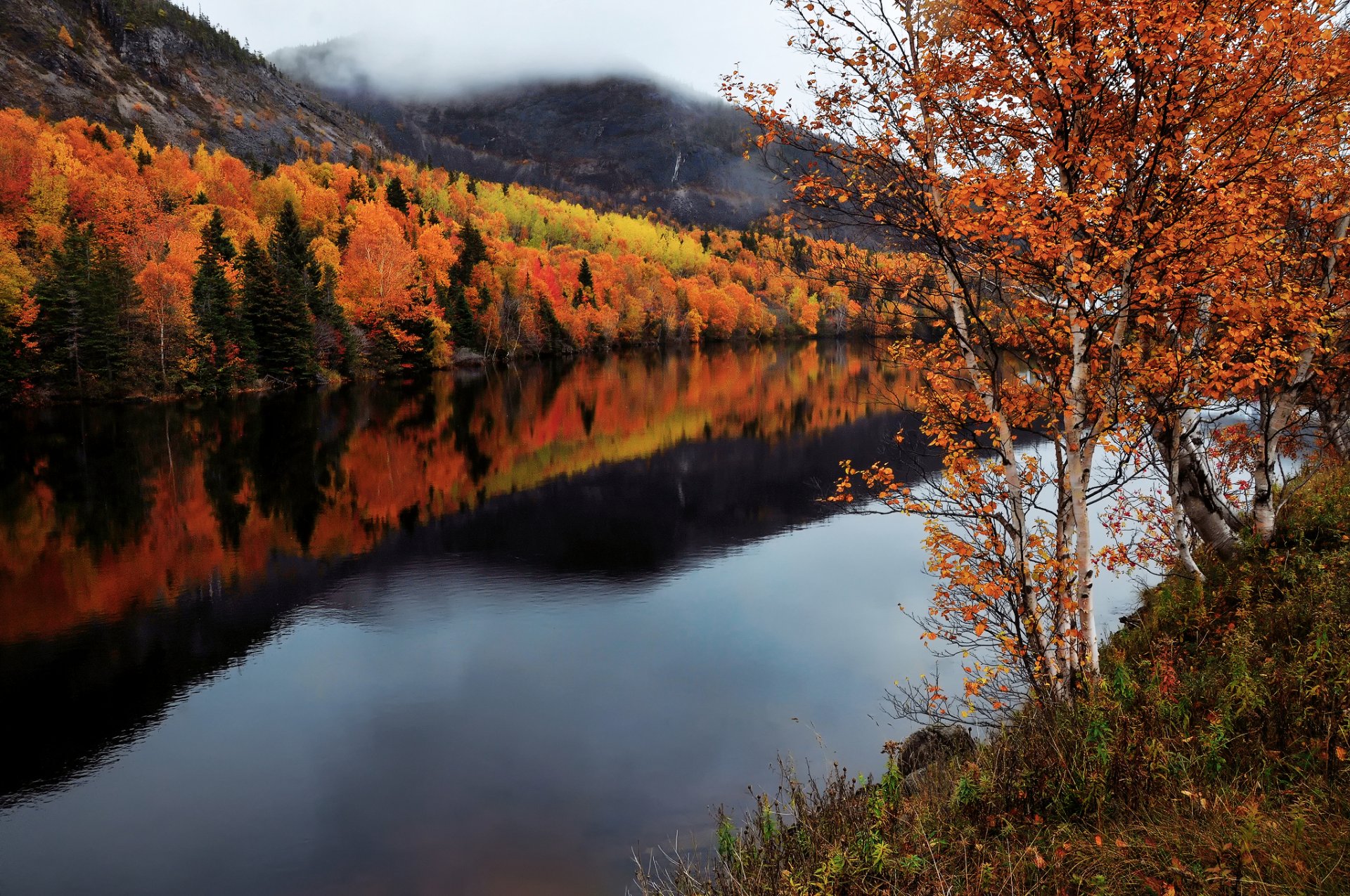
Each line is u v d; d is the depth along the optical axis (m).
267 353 69.88
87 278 58.50
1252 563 9.27
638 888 9.73
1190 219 6.14
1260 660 6.58
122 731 14.91
